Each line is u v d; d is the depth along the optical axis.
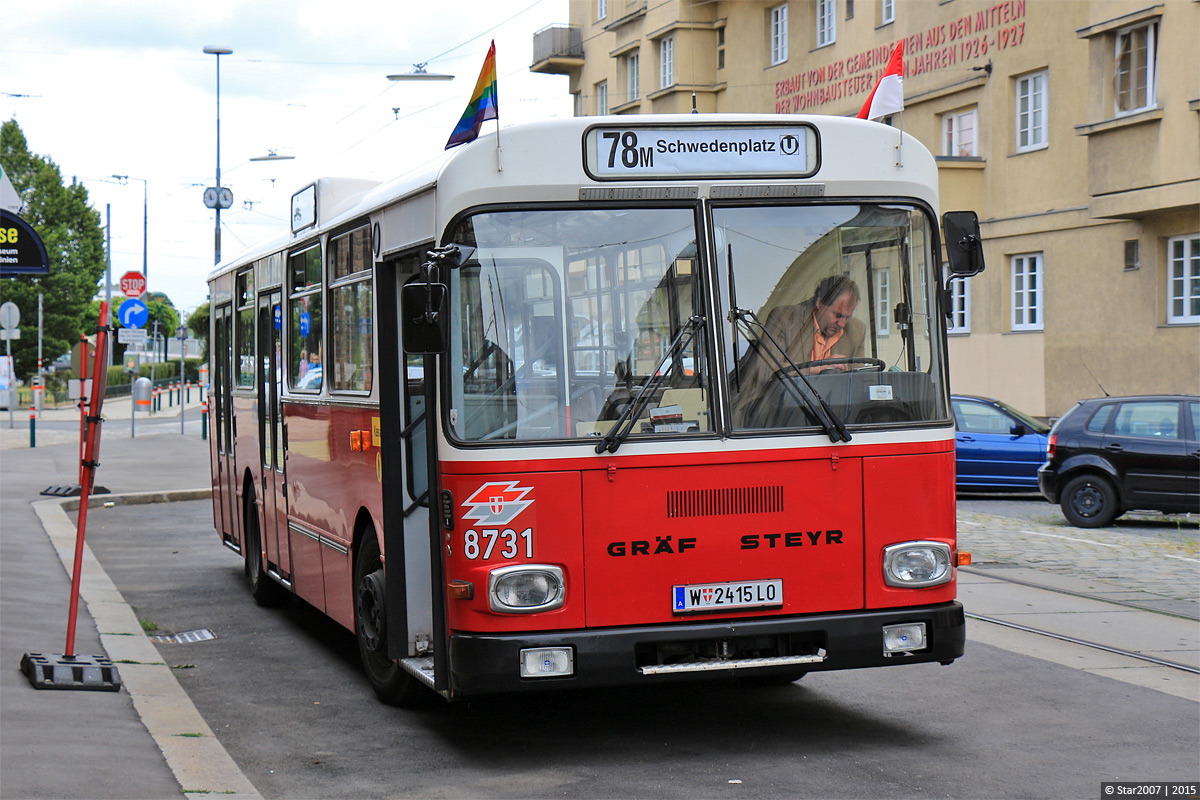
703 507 6.50
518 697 8.26
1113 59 23.09
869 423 6.75
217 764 6.49
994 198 26.80
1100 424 16.70
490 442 6.38
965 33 27.44
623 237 6.59
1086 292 24.52
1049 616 10.52
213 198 42.22
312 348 9.52
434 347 6.26
